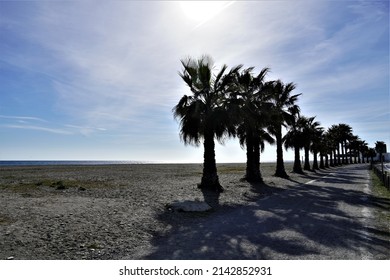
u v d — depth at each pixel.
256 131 24.44
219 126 18.33
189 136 19.00
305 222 9.59
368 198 15.06
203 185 19.58
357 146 103.69
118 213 11.14
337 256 6.27
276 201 14.56
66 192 18.00
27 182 25.33
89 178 30.84
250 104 22.30
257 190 19.38
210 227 9.14
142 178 31.16
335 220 9.80
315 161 53.78
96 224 9.34
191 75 19.02
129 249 7.09
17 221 9.56
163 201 14.30
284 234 8.09
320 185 22.73
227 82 19.25
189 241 7.61
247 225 9.31
